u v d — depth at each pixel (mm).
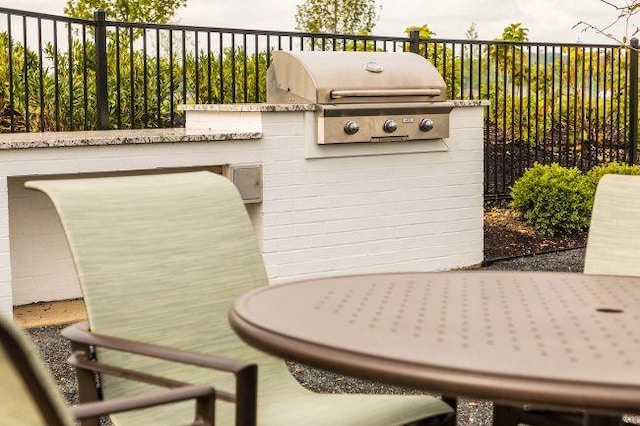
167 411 2797
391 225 7660
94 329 2725
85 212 2834
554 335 2053
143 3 15234
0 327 1255
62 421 1377
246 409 2283
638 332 2105
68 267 6816
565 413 2729
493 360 1806
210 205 3127
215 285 3051
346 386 4824
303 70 7215
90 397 2611
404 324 2133
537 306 2395
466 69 13312
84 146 6215
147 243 2934
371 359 1824
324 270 7336
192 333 2967
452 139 7949
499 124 12930
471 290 2609
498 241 8836
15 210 6539
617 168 9383
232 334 3068
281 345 1973
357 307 2326
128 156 6414
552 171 9172
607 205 3631
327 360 1866
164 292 2926
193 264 3020
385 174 7590
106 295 2783
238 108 7070
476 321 2188
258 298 2436
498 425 2836
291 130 7082
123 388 2744
